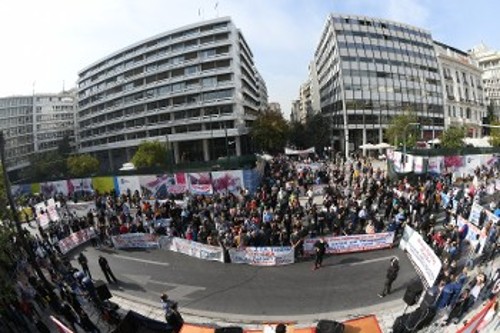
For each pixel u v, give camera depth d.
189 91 64.69
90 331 10.20
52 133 124.19
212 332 7.73
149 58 70.75
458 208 18.16
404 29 69.00
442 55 69.88
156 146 50.38
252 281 12.97
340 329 7.18
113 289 13.09
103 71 82.56
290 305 11.11
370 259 14.16
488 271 11.88
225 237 15.35
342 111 63.72
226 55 61.91
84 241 19.36
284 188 23.64
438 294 9.88
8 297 10.07
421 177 25.62
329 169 33.16
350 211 17.52
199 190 26.80
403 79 66.06
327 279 12.67
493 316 8.98
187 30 65.56
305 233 15.28
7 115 124.69
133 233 17.78
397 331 9.06
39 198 33.06
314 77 95.06
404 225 15.54
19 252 13.88
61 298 11.80
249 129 64.81
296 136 71.94
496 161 29.53
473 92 75.31
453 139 44.88
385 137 59.06
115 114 80.75
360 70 63.84
